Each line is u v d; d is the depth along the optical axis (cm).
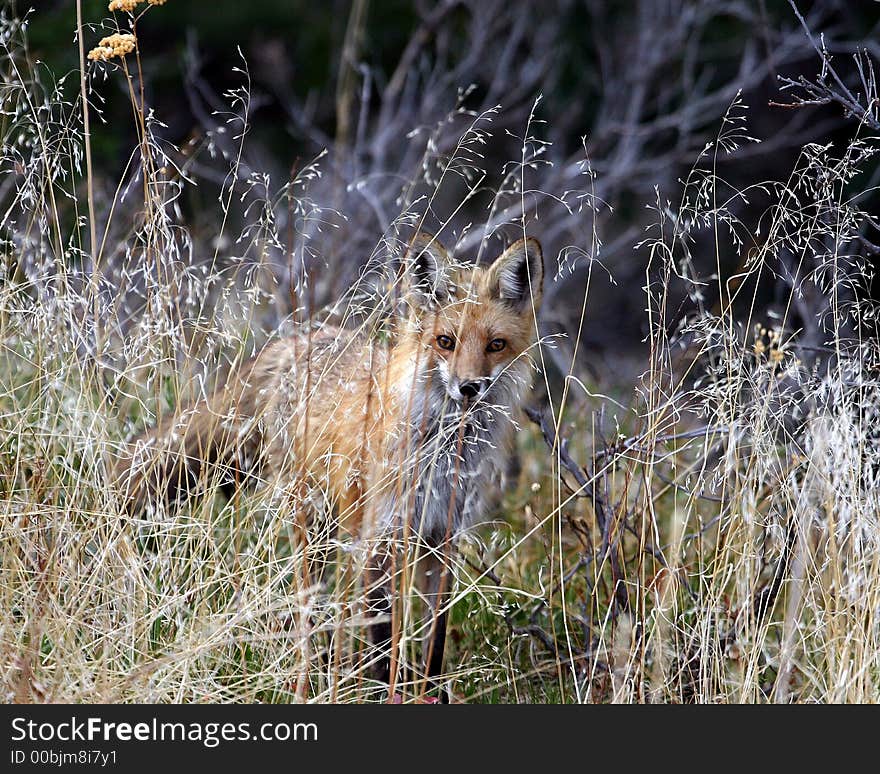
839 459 766
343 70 1977
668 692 766
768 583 831
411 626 765
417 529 923
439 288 950
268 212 848
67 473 784
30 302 827
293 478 809
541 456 1271
